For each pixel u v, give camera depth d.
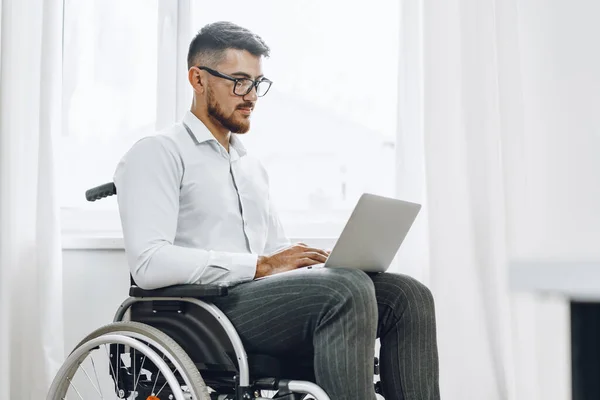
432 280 2.13
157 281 1.56
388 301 1.63
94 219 2.55
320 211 2.47
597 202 2.09
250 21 2.52
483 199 2.14
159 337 1.48
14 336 2.31
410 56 2.25
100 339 1.54
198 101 1.82
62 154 2.53
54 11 2.36
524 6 2.14
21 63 2.35
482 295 2.12
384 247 1.63
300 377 1.60
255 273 1.62
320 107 2.48
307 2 2.50
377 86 2.45
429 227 2.14
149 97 2.55
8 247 2.26
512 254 2.09
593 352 0.53
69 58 2.58
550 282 0.47
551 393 2.04
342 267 1.52
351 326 1.42
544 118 2.13
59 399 1.63
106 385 2.33
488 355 2.10
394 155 2.38
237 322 1.55
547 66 2.12
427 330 1.63
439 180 2.14
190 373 1.44
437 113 2.16
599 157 2.10
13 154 2.30
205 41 1.81
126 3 2.56
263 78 1.84
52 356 2.27
